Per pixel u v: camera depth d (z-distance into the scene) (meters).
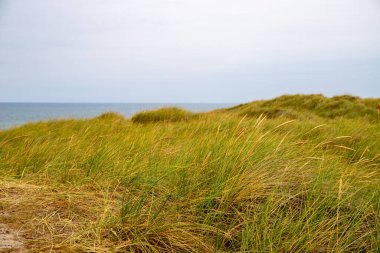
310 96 24.30
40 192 2.77
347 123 9.60
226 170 3.00
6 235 2.04
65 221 2.30
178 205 2.63
